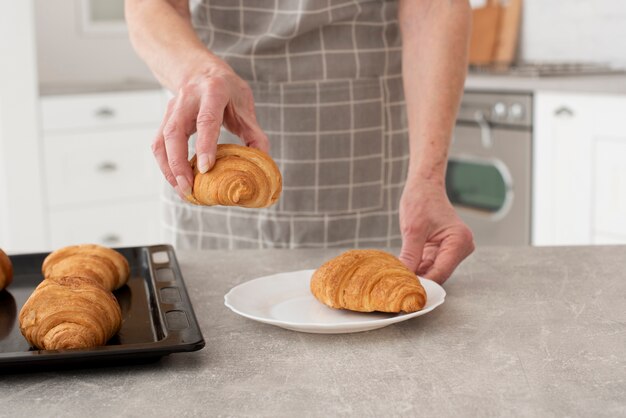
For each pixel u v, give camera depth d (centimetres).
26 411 89
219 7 159
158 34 133
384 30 160
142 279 130
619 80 300
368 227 165
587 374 94
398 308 107
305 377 94
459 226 126
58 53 464
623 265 131
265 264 137
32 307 102
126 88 412
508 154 326
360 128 161
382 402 89
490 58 409
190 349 97
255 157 109
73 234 408
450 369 95
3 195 389
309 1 154
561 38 392
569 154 305
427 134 137
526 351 100
